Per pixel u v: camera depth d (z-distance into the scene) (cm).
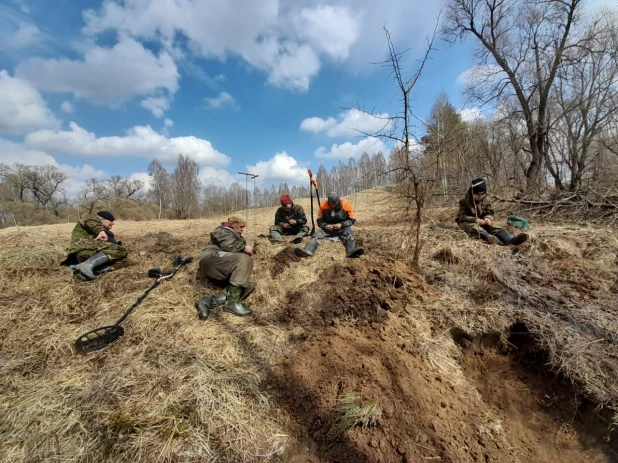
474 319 312
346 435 208
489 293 347
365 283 365
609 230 472
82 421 208
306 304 349
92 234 454
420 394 235
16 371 251
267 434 215
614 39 839
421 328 309
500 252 421
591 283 348
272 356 278
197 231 837
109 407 217
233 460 196
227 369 258
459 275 386
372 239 558
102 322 312
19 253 446
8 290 372
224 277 364
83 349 269
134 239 663
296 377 251
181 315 324
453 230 529
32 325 308
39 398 223
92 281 394
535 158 954
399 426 213
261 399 237
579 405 243
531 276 365
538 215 630
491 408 254
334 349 272
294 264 445
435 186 406
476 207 506
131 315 317
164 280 395
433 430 213
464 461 200
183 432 204
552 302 319
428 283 383
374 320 314
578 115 894
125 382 236
